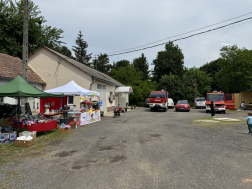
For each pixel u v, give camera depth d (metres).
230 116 15.94
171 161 4.88
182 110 23.92
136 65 52.25
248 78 29.64
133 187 3.49
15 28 22.83
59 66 16.48
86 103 12.97
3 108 9.08
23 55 9.12
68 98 15.49
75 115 10.43
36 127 7.91
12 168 4.49
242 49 30.17
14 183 3.71
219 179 3.79
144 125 11.02
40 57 16.88
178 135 8.14
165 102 21.77
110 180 3.80
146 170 4.29
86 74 15.90
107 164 4.71
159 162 4.81
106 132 8.94
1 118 8.91
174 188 3.43
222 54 30.88
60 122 10.09
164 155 5.38
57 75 16.50
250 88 37.88
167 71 47.50
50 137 7.86
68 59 17.00
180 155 5.37
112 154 5.52
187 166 4.52
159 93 22.11
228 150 5.86
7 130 6.95
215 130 9.27
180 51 50.97
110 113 19.52
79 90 11.66
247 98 24.72
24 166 4.62
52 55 16.66
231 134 8.31
